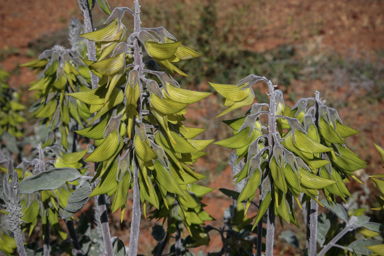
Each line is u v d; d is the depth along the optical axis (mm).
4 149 1004
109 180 390
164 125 370
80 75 583
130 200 1312
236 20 2836
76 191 454
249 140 411
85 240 706
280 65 2365
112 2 3182
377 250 418
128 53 384
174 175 406
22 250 461
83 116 595
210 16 2668
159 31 371
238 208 590
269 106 409
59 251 675
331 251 608
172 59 375
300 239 1181
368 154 1745
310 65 2398
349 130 430
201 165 1617
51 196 506
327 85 2252
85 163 719
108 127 372
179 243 567
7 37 3145
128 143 404
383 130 1930
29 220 503
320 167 438
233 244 581
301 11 3361
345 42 2824
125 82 378
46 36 3035
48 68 560
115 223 1171
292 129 397
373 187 1393
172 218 494
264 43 2727
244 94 402
